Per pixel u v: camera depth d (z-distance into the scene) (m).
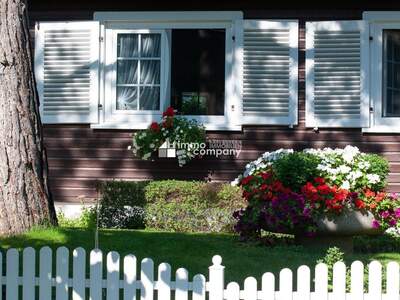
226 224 11.21
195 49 12.73
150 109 12.83
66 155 12.78
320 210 8.75
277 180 8.99
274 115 12.48
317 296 5.37
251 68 12.50
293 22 12.48
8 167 8.70
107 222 11.67
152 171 12.61
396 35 12.48
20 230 8.68
